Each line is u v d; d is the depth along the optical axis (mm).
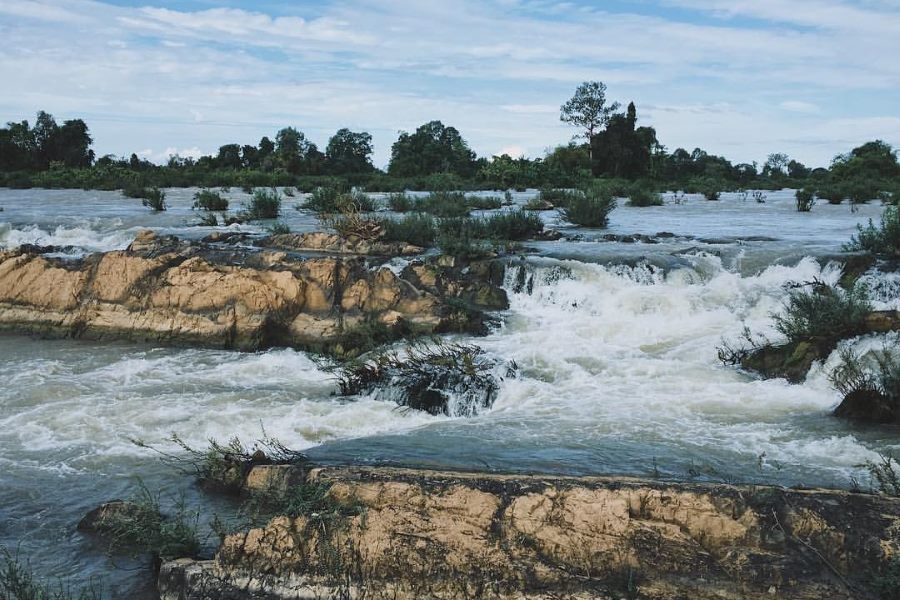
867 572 6625
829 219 32344
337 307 16719
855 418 10961
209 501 9117
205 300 16984
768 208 39875
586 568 6848
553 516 7164
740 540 6941
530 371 13602
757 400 11883
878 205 40469
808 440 10242
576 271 17969
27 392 13547
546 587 6730
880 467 9148
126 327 17266
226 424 11727
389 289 16828
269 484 8695
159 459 10516
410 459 9656
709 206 42188
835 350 12516
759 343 14109
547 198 39938
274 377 14469
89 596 7465
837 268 17844
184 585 7297
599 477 7801
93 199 46406
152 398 13141
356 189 52750
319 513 7414
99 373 14797
